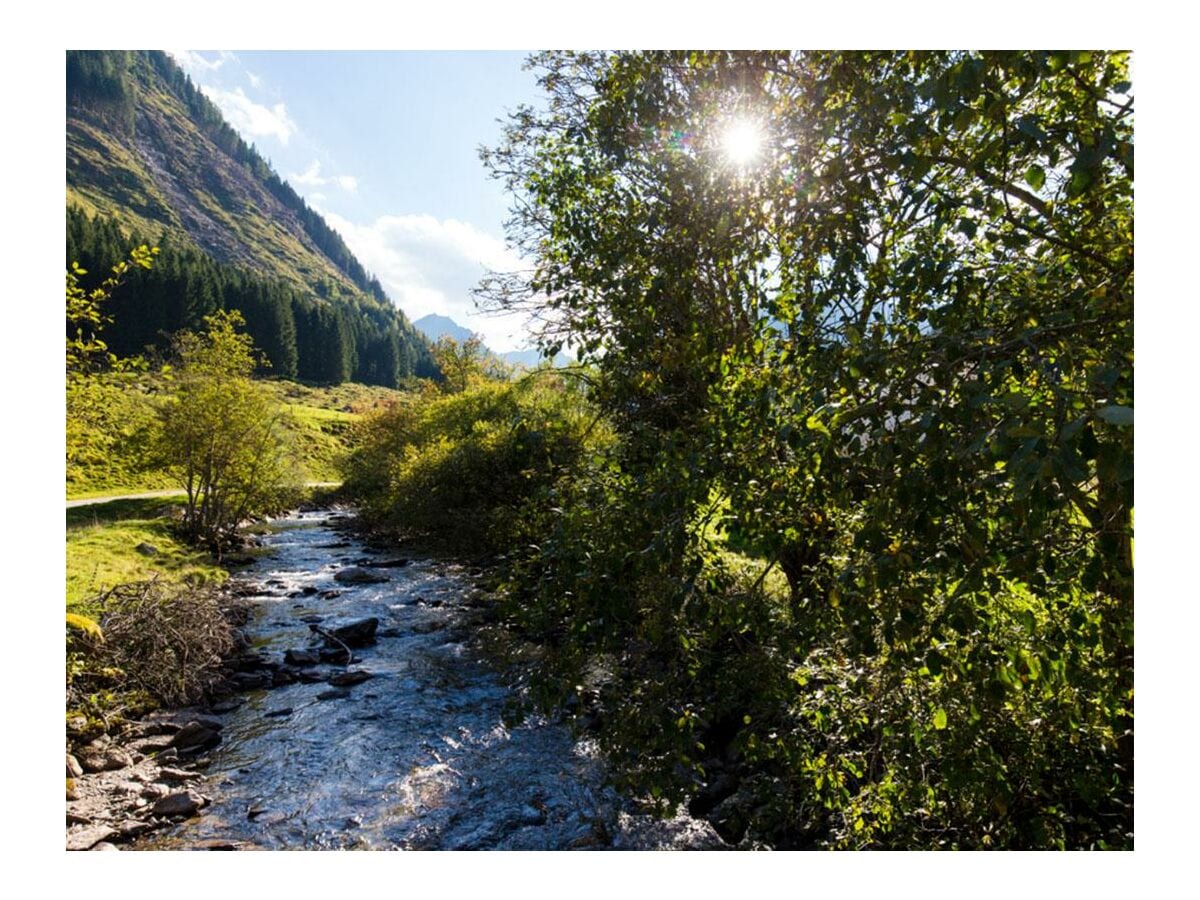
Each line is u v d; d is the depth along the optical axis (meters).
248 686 10.04
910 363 2.53
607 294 4.71
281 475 24.41
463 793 7.02
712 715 4.63
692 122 4.57
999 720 3.83
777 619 4.63
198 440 21.58
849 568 2.81
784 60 4.54
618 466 4.15
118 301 60.69
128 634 9.38
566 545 3.90
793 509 3.68
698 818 6.20
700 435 3.94
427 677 10.44
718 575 3.90
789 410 3.11
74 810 6.45
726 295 4.93
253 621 13.51
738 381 3.81
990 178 2.75
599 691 4.95
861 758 4.41
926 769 4.09
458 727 8.60
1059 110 3.08
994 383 2.27
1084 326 2.50
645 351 4.48
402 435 34.22
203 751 8.04
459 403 28.05
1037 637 3.14
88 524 20.45
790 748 4.63
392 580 17.61
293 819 6.56
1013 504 2.30
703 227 4.28
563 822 6.42
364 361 118.38
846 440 2.65
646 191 4.71
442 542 19.20
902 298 3.14
